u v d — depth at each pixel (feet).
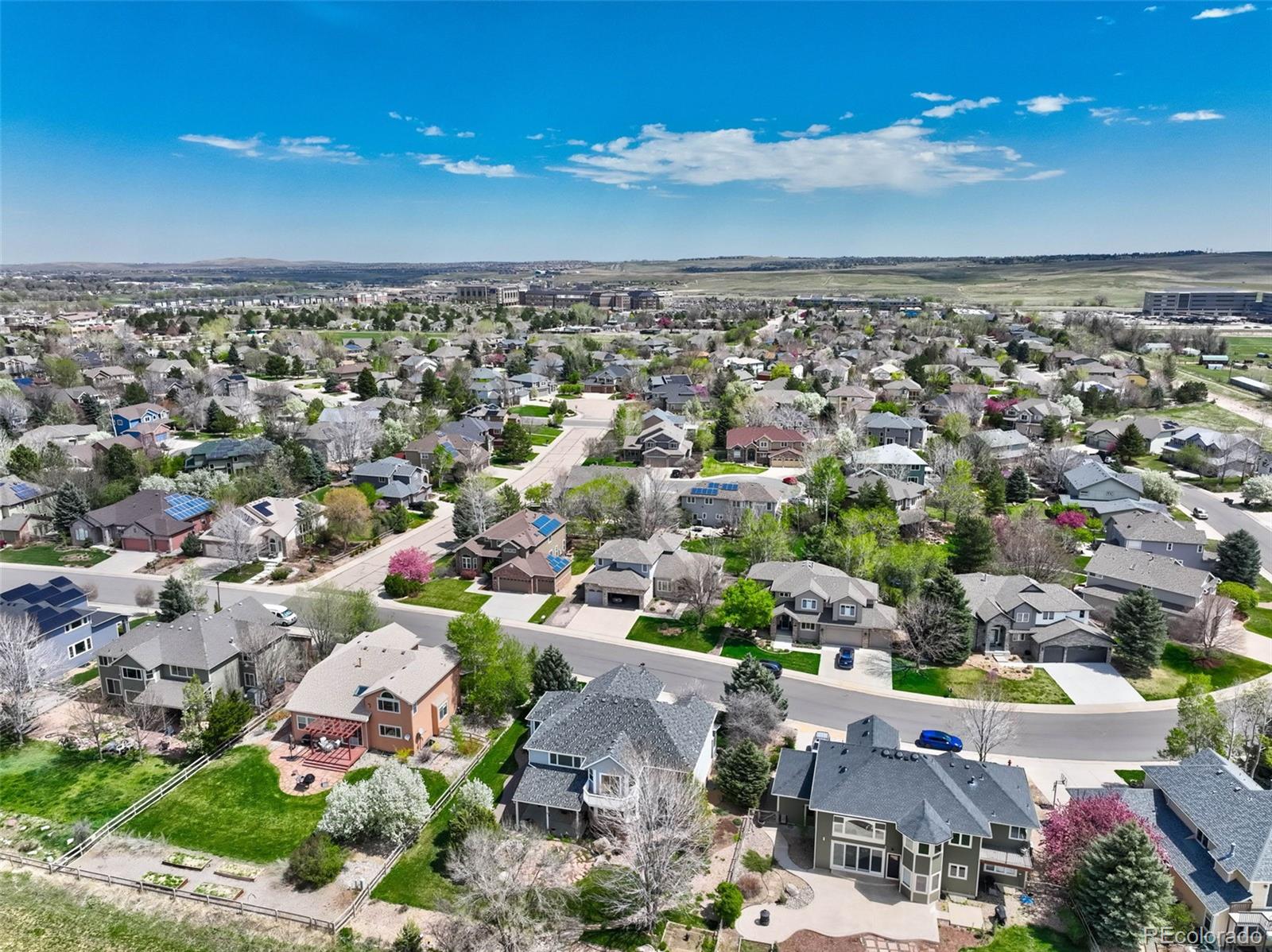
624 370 625.00
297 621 236.02
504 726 190.60
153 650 195.83
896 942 129.39
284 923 134.10
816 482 325.62
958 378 576.20
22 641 195.21
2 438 395.14
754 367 638.94
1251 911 128.57
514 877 135.23
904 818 139.13
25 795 165.89
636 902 132.98
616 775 152.46
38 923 133.69
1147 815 148.15
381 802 150.30
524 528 280.51
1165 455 416.05
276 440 413.18
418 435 443.73
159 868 146.41
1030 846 148.05
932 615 219.00
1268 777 166.09
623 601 257.75
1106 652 221.25
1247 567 265.13
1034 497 355.77
